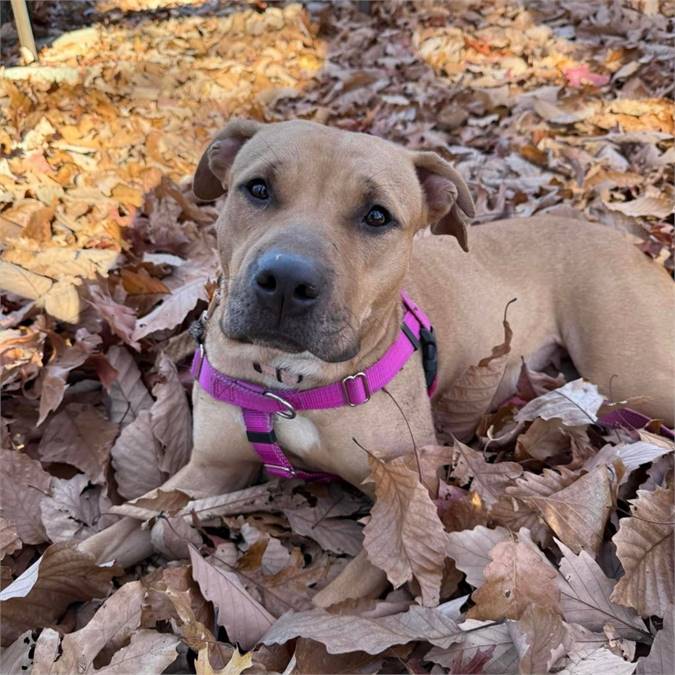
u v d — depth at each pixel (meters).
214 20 1.90
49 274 0.80
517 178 1.07
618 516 0.56
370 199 0.50
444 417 0.65
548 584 0.47
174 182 1.01
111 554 0.52
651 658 0.42
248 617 0.47
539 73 1.45
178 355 0.70
